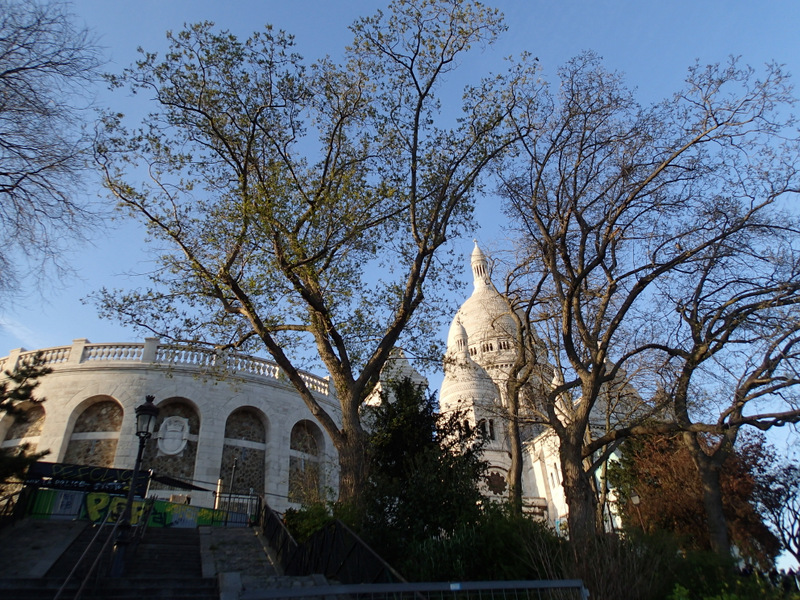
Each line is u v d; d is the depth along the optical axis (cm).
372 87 1678
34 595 1012
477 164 1730
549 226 1931
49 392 2977
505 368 3991
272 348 1541
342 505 1320
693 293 1917
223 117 1631
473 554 1188
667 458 2938
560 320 2403
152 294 1645
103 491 1953
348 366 1555
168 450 2902
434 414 2033
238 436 3159
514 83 1755
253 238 1578
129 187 1559
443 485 1441
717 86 1747
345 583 1067
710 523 1920
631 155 1827
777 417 1750
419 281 1670
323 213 1652
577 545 1143
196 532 1798
